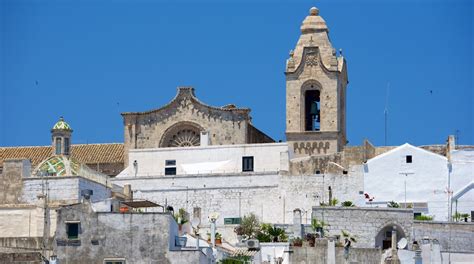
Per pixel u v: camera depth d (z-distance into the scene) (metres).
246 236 186.38
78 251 144.88
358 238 180.75
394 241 164.62
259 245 168.62
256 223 196.88
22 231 172.12
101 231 145.00
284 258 162.12
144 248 144.38
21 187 182.38
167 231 144.50
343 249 161.62
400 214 180.88
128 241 144.62
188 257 143.88
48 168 191.00
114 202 158.88
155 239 144.50
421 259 164.38
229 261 159.00
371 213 181.00
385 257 161.62
